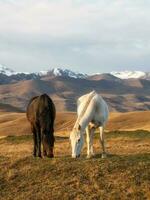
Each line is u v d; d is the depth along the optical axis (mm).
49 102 23203
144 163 21062
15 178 21266
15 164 22578
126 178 19875
